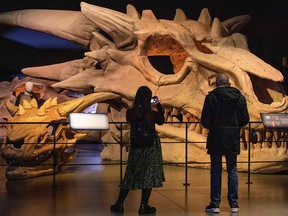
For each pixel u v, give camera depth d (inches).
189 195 267.9
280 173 344.8
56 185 297.6
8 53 538.9
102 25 398.9
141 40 376.5
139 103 227.6
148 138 224.8
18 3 533.3
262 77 335.6
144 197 228.4
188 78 363.9
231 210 230.8
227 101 229.0
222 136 227.8
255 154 332.8
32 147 312.7
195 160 357.1
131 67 386.3
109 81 389.1
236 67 342.3
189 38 365.1
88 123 291.7
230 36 383.9
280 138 335.3
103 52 400.2
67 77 452.1
